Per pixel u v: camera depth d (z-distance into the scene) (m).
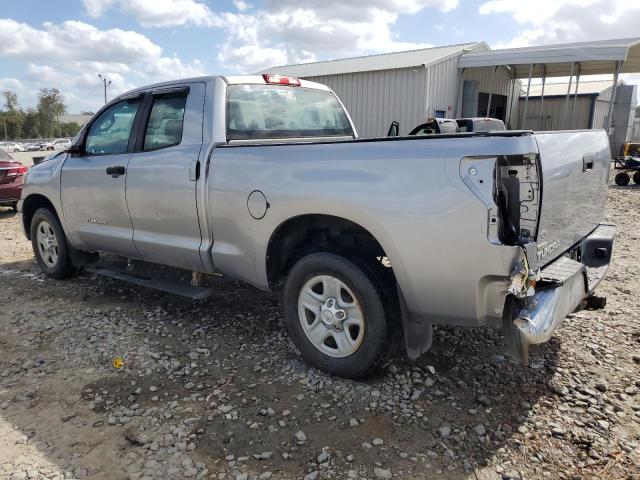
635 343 3.89
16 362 3.71
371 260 3.25
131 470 2.57
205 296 4.12
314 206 3.19
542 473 2.54
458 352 3.77
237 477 2.51
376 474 2.53
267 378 3.43
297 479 2.50
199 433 2.85
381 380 3.38
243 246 3.67
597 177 3.83
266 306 4.75
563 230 3.24
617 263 6.17
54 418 3.02
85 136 5.04
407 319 3.13
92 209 4.86
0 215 10.27
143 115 4.43
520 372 3.47
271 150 3.44
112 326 4.32
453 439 2.78
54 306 4.82
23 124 98.81
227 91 4.07
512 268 2.65
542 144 2.78
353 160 3.05
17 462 2.64
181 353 3.82
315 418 2.97
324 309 3.37
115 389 3.33
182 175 3.94
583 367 3.53
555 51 15.21
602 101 23.86
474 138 2.67
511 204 2.68
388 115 16.22
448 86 16.64
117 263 5.98
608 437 2.79
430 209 2.77
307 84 4.96
